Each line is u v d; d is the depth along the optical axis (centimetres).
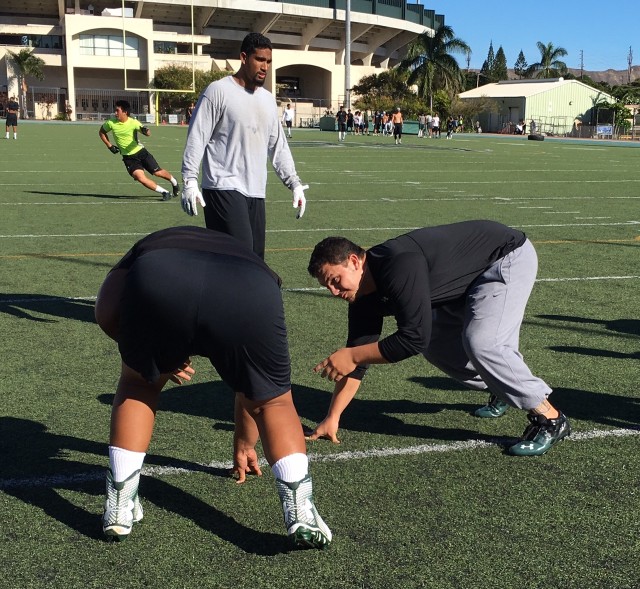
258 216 548
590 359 538
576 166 2505
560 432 382
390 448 387
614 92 8338
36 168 2080
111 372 496
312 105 7794
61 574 275
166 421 418
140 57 7194
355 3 8038
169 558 287
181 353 271
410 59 6694
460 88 6975
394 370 514
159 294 260
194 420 420
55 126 5428
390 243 342
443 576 276
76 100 7319
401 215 1255
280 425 286
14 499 330
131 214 1225
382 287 328
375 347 332
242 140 531
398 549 293
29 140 3503
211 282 262
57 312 643
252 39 517
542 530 309
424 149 3466
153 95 6944
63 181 1742
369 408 443
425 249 355
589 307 682
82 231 1054
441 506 328
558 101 7106
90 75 7381
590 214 1298
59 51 7306
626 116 7169
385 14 8375
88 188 1603
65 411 429
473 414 436
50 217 1184
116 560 285
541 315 653
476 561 286
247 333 265
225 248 278
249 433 336
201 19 7688
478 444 394
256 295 265
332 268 320
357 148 3431
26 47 7150
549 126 7088
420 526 311
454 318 388
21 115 7156
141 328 266
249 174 536
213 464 367
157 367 275
